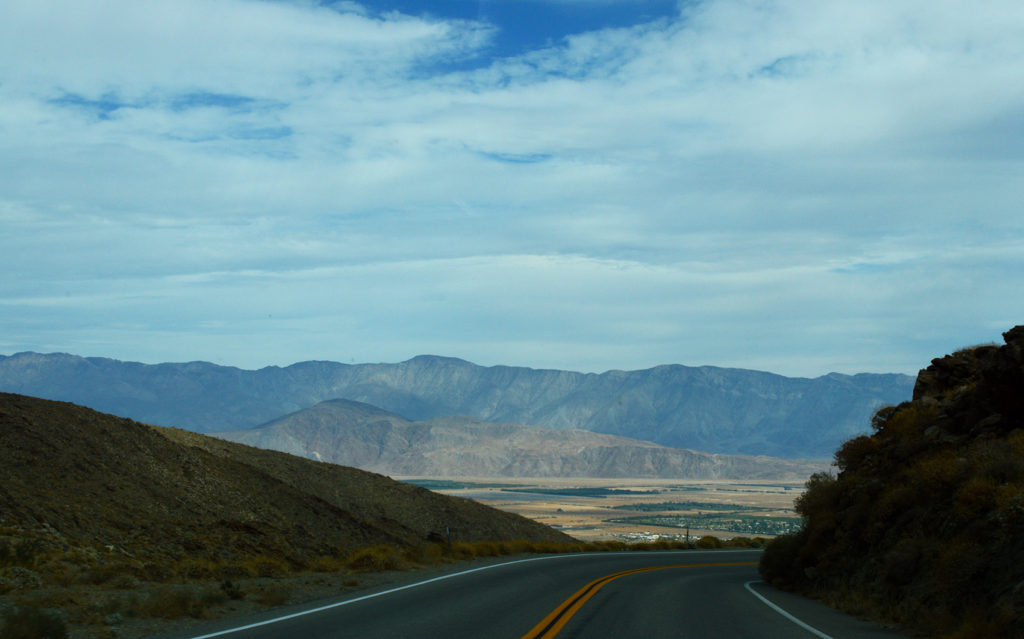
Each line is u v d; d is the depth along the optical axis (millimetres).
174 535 27844
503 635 13289
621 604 18047
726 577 28359
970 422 21016
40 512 25391
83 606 15758
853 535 21375
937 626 13672
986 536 14984
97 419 37906
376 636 13133
